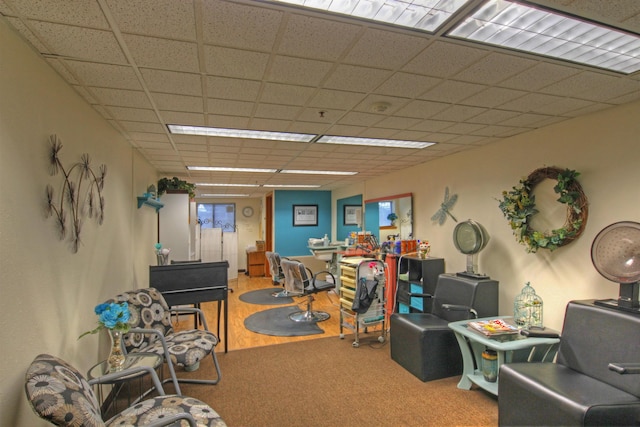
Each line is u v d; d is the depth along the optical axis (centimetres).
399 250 480
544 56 180
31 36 152
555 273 297
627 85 216
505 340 256
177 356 245
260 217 1088
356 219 729
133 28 148
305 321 487
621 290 221
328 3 136
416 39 162
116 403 265
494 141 361
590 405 177
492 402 262
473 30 158
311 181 691
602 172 262
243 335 429
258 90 222
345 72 197
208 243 869
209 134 327
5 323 140
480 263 379
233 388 288
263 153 416
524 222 313
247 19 144
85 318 226
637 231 220
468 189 402
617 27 156
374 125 303
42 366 141
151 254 470
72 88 210
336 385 292
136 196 385
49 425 172
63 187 196
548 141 305
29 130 160
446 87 220
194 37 157
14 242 147
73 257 208
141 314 267
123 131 307
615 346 205
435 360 301
